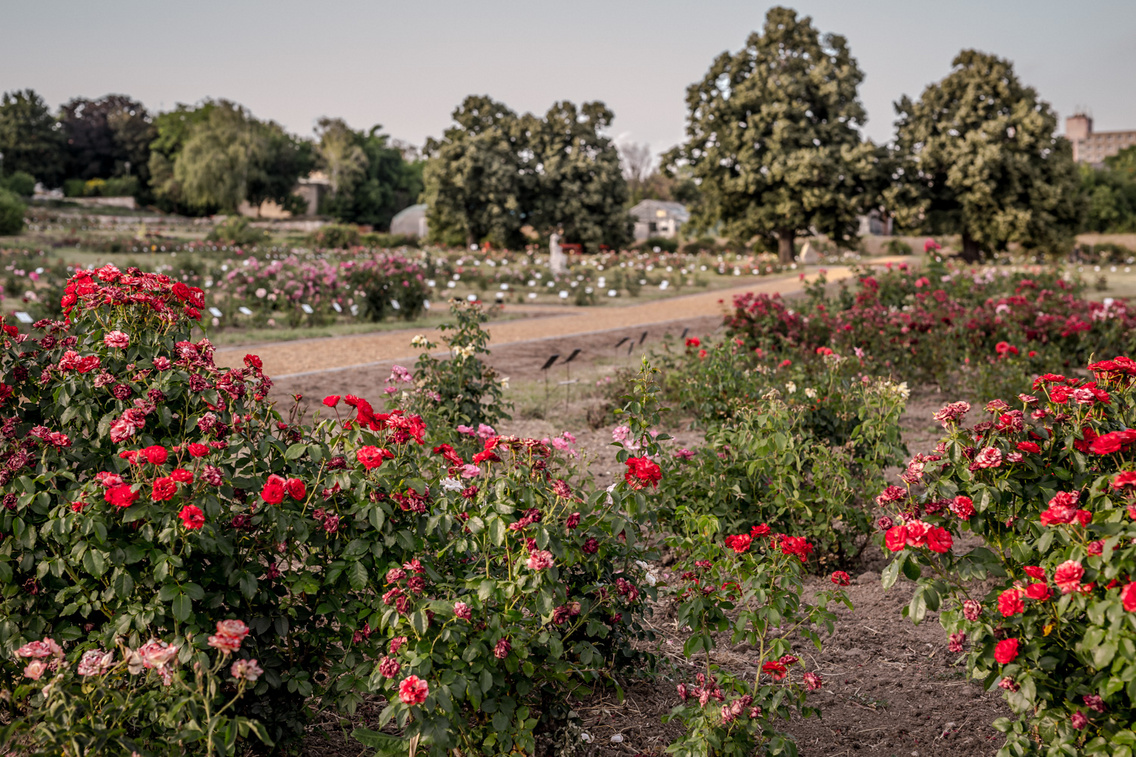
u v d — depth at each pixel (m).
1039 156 37.16
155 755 2.35
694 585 3.16
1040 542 2.37
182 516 2.34
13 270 22.23
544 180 48.47
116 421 2.73
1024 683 2.34
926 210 38.66
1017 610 2.33
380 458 2.66
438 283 25.77
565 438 3.16
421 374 6.68
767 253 44.72
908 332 10.46
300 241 48.03
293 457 2.80
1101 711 2.29
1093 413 2.75
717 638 4.11
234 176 66.25
